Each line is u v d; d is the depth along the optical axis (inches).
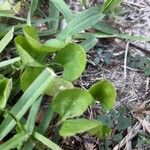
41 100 3.9
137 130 4.0
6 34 4.2
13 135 3.9
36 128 3.8
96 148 3.9
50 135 3.9
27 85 3.8
